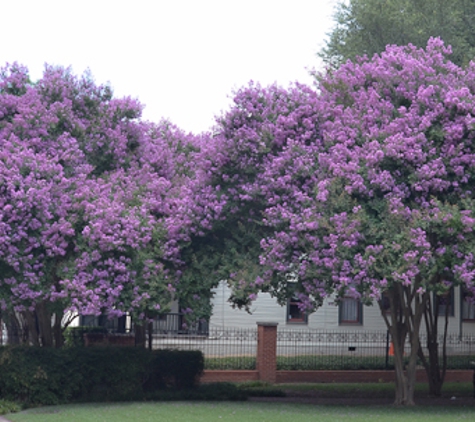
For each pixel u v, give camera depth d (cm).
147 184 1972
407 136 1702
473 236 1603
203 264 1858
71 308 1712
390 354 2753
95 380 1895
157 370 2012
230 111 1850
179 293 1861
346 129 1767
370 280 1580
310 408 1794
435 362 2211
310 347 2855
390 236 1608
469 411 1770
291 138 1819
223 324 2970
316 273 1638
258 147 1809
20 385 1812
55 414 1623
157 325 2869
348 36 2908
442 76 1822
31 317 1995
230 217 1841
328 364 2656
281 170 1761
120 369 1917
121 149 2038
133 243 1756
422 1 2792
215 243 1892
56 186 1758
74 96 2017
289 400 2038
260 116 1842
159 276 1808
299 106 1855
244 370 2500
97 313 1711
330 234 1605
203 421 1516
